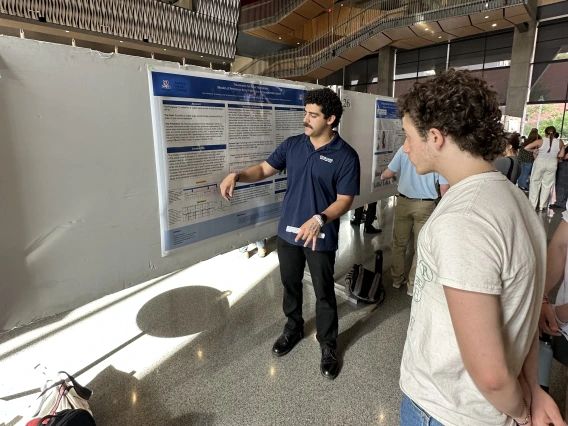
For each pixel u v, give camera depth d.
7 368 1.90
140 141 1.45
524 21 9.50
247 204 2.02
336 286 2.92
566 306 1.04
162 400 1.69
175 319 2.43
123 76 1.35
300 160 1.80
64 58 1.19
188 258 1.75
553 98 10.12
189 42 5.35
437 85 0.64
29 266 1.21
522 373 0.77
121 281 1.49
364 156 3.05
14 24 3.97
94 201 1.34
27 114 1.13
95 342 2.15
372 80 14.44
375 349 2.12
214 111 1.71
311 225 1.56
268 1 13.68
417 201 2.68
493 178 0.63
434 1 9.69
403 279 2.97
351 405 1.67
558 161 5.92
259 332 2.27
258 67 15.26
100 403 1.66
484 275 0.54
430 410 0.69
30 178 1.16
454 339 0.65
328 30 13.81
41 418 1.21
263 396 1.72
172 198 1.61
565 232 1.05
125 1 4.68
